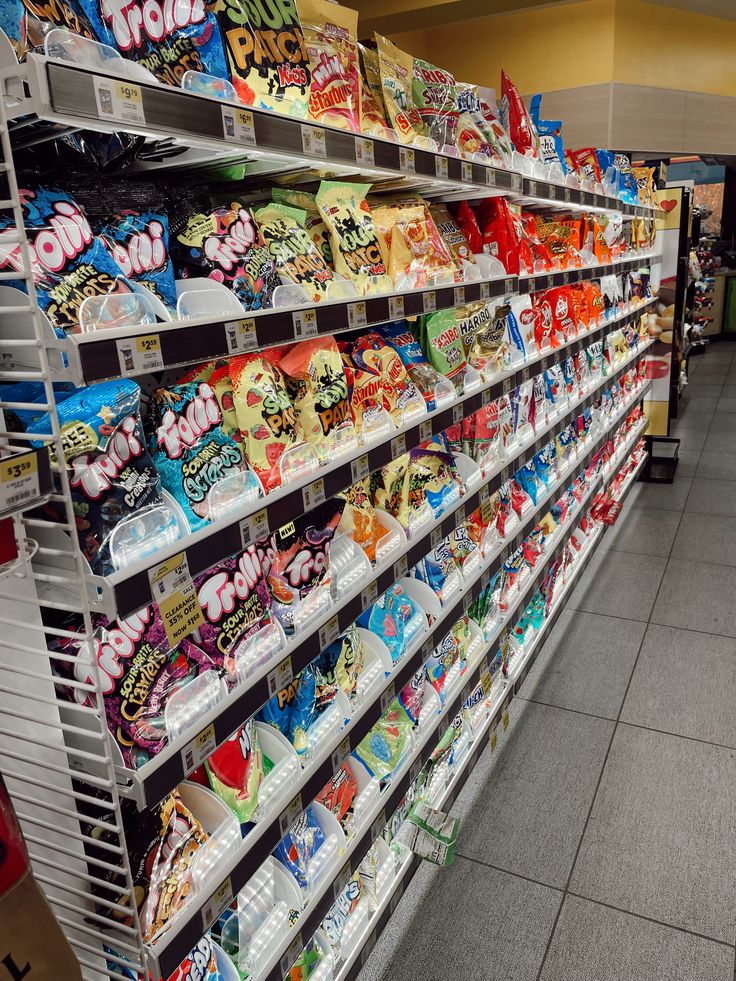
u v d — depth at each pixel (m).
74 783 1.12
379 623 1.92
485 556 2.52
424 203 2.11
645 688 2.99
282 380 1.49
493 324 2.51
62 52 0.89
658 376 5.72
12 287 0.94
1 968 0.70
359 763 1.81
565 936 1.91
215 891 1.21
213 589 1.29
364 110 1.75
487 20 6.37
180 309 1.25
